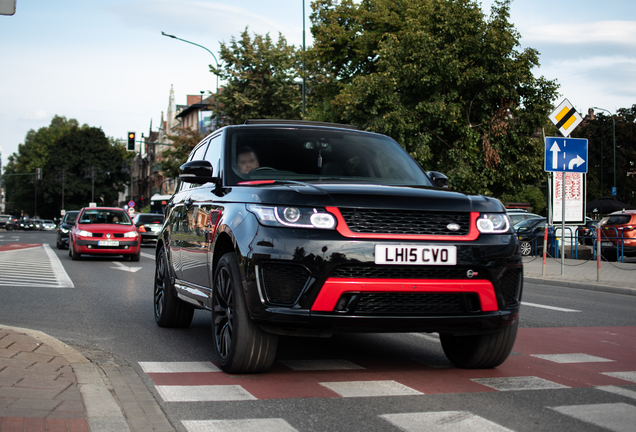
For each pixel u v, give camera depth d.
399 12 32.69
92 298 9.99
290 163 5.59
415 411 3.85
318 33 33.84
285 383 4.52
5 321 7.40
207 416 3.73
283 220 4.35
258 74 38.59
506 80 24.11
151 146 109.81
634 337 7.06
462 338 5.10
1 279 12.73
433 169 25.50
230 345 4.65
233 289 4.61
